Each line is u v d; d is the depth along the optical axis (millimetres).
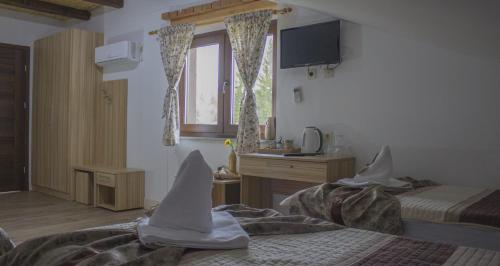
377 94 3334
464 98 2955
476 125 2912
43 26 6180
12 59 5898
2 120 5836
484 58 2822
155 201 4906
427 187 2766
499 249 1815
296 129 3775
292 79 3797
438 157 3068
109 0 5152
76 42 5387
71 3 5477
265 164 3377
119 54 5070
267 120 3932
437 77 3062
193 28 4402
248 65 3787
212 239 1371
